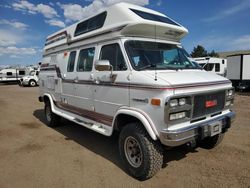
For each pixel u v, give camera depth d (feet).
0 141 19.63
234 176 12.46
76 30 18.69
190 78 12.18
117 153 16.35
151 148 11.72
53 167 14.29
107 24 14.82
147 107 11.51
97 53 15.61
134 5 15.11
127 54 13.19
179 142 10.85
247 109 30.99
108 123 14.88
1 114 32.09
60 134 21.36
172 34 15.66
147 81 11.50
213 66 68.90
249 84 56.80
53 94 23.02
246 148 16.28
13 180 12.80
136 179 12.55
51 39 23.66
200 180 12.15
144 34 14.44
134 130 12.17
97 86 15.48
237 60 58.65
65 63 20.25
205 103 12.30
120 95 13.33
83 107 17.65
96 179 12.67
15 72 113.60
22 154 16.52
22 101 46.32
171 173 12.96
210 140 15.90
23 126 24.88
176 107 10.87
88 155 16.06
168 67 13.82
